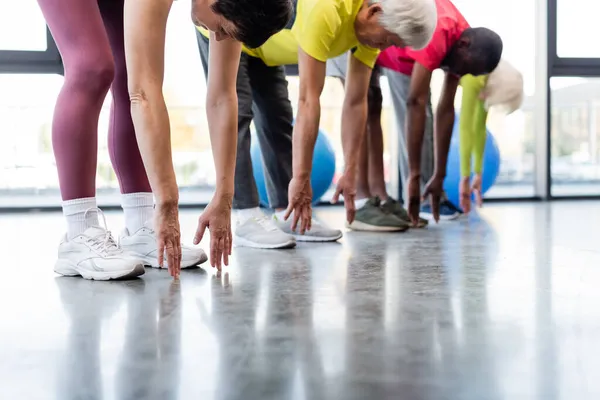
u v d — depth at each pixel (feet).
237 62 5.51
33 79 17.04
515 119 19.61
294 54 7.82
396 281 5.46
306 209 6.61
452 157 13.67
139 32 4.48
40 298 4.84
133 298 4.81
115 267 5.60
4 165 17.51
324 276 5.76
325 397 2.67
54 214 14.82
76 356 3.31
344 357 3.24
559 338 3.59
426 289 5.07
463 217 12.73
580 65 18.80
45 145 17.58
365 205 10.30
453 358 3.21
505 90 11.02
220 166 5.47
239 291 5.05
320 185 13.34
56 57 16.10
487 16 18.79
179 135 18.37
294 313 4.25
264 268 6.26
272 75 8.53
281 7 4.03
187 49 17.66
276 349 3.39
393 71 11.09
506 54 18.84
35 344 3.54
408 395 2.69
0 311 4.39
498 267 6.19
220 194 5.46
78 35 5.53
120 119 6.30
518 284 5.25
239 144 7.94
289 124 8.76
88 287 5.30
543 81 18.57
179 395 2.71
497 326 3.86
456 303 4.52
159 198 4.70
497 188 20.13
